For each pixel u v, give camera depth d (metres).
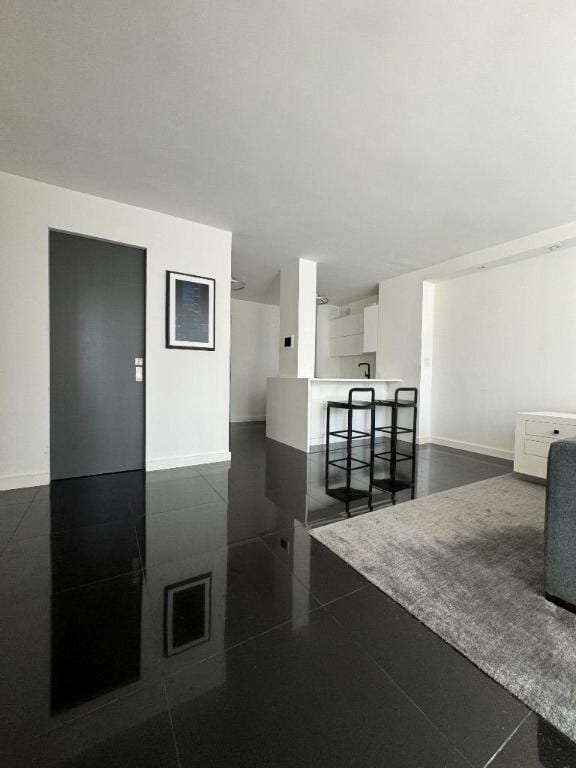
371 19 1.36
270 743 0.86
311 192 2.73
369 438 4.99
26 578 1.53
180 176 2.53
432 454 4.11
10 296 2.55
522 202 2.85
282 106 1.84
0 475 2.58
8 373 2.57
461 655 1.14
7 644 1.15
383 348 5.28
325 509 2.34
